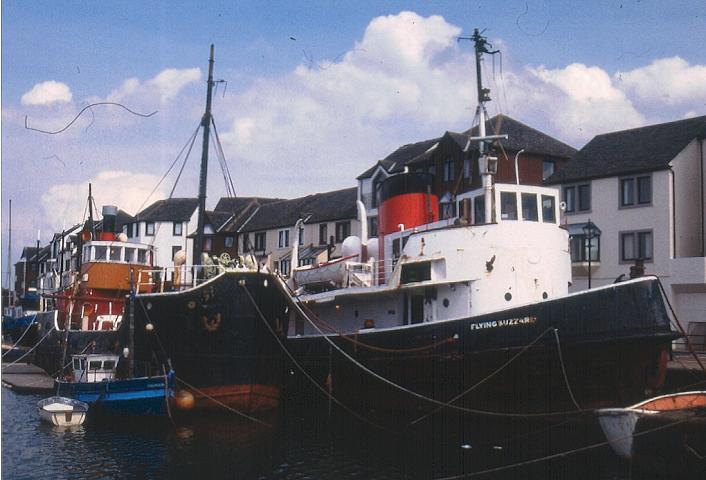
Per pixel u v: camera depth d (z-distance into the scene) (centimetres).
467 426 2105
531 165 4456
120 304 3188
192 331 2412
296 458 1948
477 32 2305
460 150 4409
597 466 1830
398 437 2197
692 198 3912
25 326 5431
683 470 1655
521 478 1739
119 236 3350
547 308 1931
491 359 2017
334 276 2708
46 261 6412
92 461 1914
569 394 1902
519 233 2161
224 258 2541
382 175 5269
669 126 4153
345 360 2442
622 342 1808
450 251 2203
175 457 1955
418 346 2192
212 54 2917
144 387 2339
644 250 3869
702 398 1694
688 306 3688
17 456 1961
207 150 2898
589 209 4116
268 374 2436
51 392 3291
